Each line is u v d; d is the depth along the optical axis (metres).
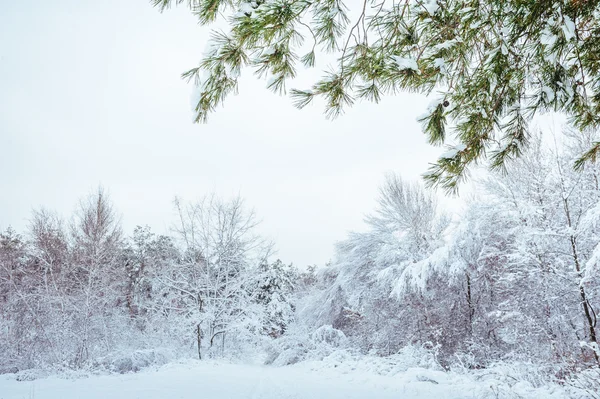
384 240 14.29
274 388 7.14
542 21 2.34
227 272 16.56
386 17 2.55
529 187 8.69
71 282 15.81
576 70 2.72
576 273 7.40
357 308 15.12
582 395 5.61
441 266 10.64
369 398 6.11
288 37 2.41
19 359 13.54
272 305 18.73
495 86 2.60
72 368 12.16
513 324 9.02
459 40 2.46
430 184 2.93
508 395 5.87
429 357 10.53
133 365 11.91
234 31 2.16
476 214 10.58
